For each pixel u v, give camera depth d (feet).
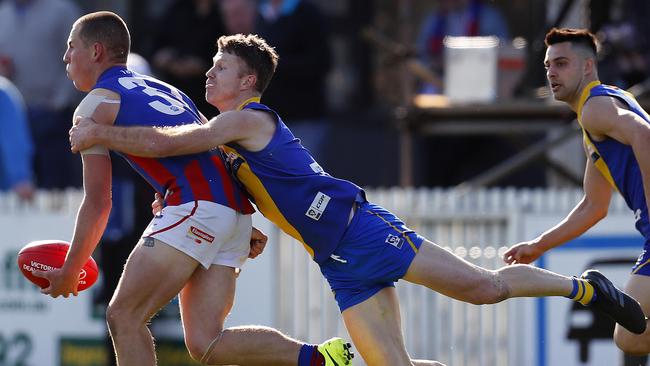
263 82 75.15
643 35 126.93
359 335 75.05
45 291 74.28
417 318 109.29
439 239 109.40
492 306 107.86
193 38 127.34
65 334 111.86
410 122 119.44
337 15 176.65
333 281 75.82
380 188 148.56
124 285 72.49
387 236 74.02
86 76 74.90
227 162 74.69
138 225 109.60
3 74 131.95
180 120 74.28
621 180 80.38
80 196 113.19
